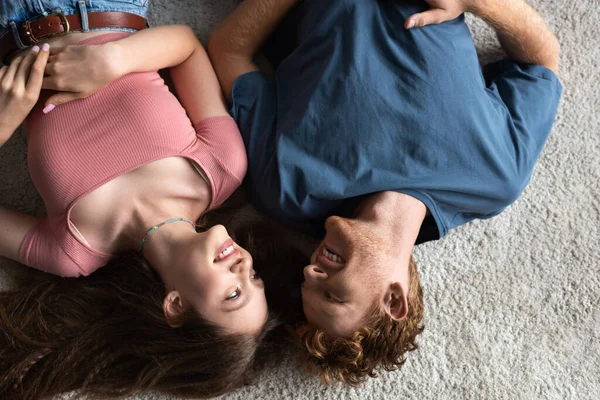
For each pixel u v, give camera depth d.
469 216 1.11
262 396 1.18
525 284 1.25
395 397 1.20
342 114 0.99
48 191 0.95
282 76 1.10
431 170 0.98
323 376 1.02
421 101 0.98
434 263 1.25
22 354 1.03
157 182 0.99
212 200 1.04
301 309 1.06
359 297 0.91
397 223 0.97
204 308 0.92
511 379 1.22
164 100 1.01
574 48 1.28
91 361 1.02
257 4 1.07
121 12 1.00
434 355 1.22
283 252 1.14
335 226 0.95
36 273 1.12
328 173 0.99
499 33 1.12
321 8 1.05
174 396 1.09
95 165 0.95
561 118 1.27
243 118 1.09
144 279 1.01
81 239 0.98
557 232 1.26
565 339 1.24
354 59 0.99
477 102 1.00
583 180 1.27
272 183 1.02
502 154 1.02
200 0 1.23
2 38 0.98
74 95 0.94
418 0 1.02
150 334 1.00
